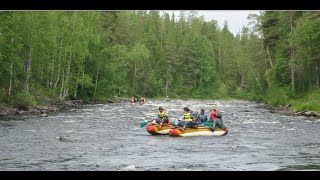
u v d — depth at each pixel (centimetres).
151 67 9731
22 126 2733
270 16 6253
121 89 7750
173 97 9856
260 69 7306
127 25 9581
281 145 2077
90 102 6019
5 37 3794
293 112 4225
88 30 5550
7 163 1567
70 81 5694
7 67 3803
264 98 6712
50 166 1522
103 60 6562
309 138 2339
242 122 3269
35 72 4797
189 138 2358
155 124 2509
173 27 12838
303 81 5172
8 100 3819
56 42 5062
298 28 4747
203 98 10062
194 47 10531
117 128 2788
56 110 4272
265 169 1497
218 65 12169
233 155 1783
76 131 2566
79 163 1580
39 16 4544
